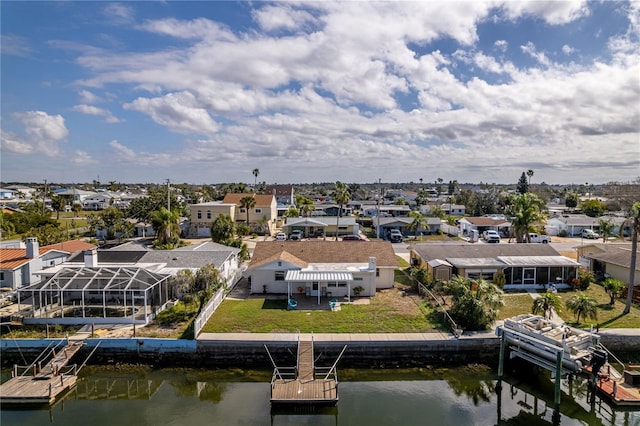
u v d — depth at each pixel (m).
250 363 27.88
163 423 21.62
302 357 26.50
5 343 28.22
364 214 110.31
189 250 45.66
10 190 151.12
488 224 82.25
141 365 27.73
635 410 23.22
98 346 28.08
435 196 179.62
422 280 40.47
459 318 31.34
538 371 27.77
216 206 81.44
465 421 22.12
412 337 28.80
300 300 36.72
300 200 125.38
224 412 22.69
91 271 33.97
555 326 27.50
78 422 21.77
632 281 33.97
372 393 24.86
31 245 40.84
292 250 43.03
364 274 38.00
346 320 31.81
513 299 37.91
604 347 27.91
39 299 32.44
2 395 22.94
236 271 45.62
